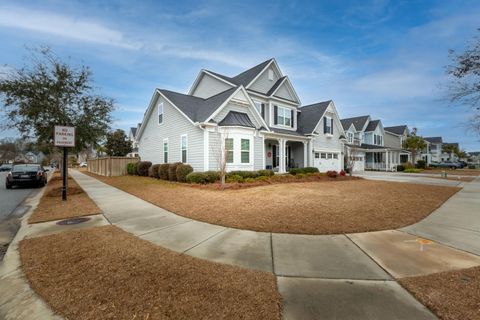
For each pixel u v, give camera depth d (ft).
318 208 22.39
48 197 31.32
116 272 10.52
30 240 14.88
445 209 23.07
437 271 10.58
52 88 32.81
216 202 25.44
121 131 114.52
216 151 46.37
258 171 48.03
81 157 222.28
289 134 61.16
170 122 55.72
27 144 45.37
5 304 8.59
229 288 9.18
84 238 15.05
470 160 233.14
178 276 10.11
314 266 11.16
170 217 20.16
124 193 33.86
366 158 118.42
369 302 8.30
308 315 7.61
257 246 13.67
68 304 8.39
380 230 16.52
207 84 67.97
